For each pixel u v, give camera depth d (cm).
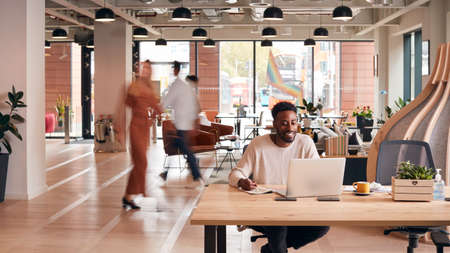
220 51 1573
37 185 691
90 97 1565
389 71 1412
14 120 663
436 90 493
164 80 1570
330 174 304
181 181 805
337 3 981
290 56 1571
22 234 495
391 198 303
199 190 728
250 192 315
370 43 1559
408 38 1383
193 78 916
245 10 1260
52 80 1562
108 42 1191
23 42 660
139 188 611
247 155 351
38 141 694
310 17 1280
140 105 625
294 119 340
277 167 348
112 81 1193
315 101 1575
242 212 266
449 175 461
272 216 257
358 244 462
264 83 1580
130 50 1230
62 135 1558
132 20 1152
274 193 316
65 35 1170
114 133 1199
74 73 1562
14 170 664
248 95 1584
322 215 260
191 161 787
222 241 339
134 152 616
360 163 605
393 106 1416
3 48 661
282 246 316
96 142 1205
